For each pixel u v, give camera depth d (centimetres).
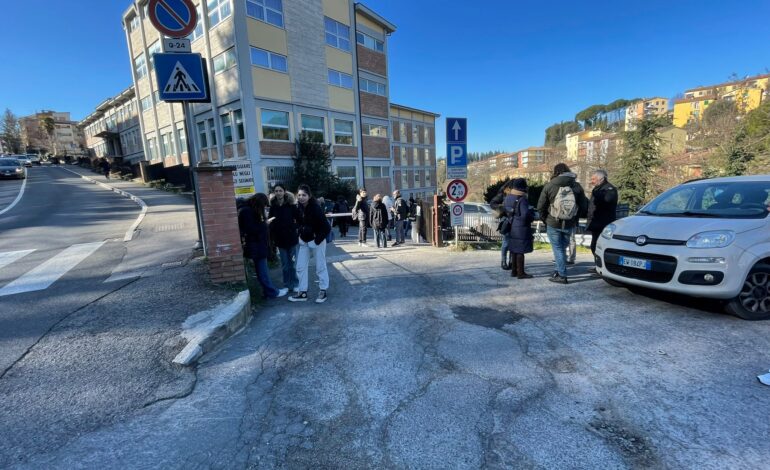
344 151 2492
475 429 243
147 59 2775
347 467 215
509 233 625
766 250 389
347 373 320
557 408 262
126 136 3753
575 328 394
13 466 220
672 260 412
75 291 503
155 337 372
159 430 251
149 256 685
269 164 1981
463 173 868
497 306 474
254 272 676
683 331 375
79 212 1335
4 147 7269
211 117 2130
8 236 911
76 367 324
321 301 515
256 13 1895
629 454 217
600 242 507
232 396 290
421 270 688
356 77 2548
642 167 1891
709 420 243
